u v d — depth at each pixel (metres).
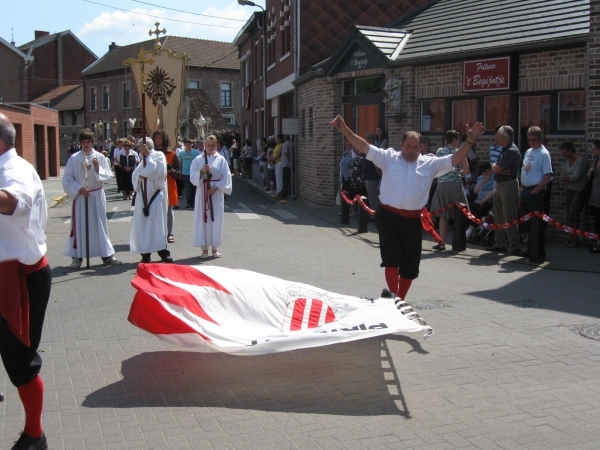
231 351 5.55
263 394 5.31
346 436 4.52
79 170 10.27
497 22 14.91
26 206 4.00
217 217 11.30
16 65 49.31
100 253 10.57
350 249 12.34
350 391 5.35
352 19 23.16
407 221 6.79
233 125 60.12
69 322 7.41
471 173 14.00
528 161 10.72
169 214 12.98
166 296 5.72
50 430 4.67
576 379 5.52
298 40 22.81
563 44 12.45
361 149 6.72
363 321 5.88
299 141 22.70
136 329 7.12
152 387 5.49
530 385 5.41
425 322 6.52
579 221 11.83
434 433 4.55
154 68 17.66
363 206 14.27
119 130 59.78
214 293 6.00
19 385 4.23
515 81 13.44
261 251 12.14
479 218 12.33
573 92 12.72
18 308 4.12
